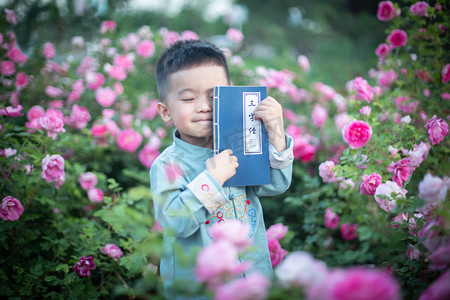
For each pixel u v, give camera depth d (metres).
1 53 2.65
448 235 1.19
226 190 1.46
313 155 2.54
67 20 4.40
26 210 2.06
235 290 0.76
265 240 1.54
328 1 11.27
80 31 4.44
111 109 3.09
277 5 11.38
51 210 2.11
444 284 0.85
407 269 1.50
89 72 3.11
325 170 2.13
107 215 1.94
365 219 1.99
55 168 1.92
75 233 2.05
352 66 5.65
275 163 1.51
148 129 2.85
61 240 1.95
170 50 1.56
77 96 2.99
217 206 1.35
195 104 1.43
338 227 2.26
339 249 2.19
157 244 1.01
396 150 1.86
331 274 0.77
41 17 4.16
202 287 0.86
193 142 1.52
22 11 4.02
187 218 1.30
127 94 3.21
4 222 1.85
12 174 1.93
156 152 2.65
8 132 2.12
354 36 10.58
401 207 1.58
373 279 0.71
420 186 1.20
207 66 1.43
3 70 2.62
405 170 1.67
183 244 1.40
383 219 1.94
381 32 9.81
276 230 1.99
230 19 9.92
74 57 3.70
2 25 2.74
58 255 1.95
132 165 2.81
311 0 11.21
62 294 1.81
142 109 3.21
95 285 2.09
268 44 7.70
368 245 1.99
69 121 2.72
